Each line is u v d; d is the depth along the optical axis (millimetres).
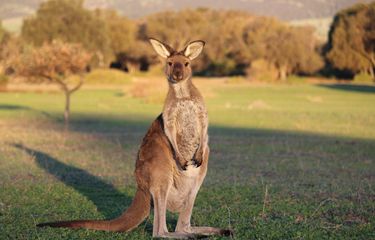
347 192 18578
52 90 100562
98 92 98500
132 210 12469
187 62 12570
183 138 12461
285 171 23312
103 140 34750
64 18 141125
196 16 175125
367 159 27547
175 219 14977
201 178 12438
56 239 12438
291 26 160000
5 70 99062
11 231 13227
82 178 21125
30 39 135375
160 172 12031
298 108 68125
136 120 50250
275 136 38250
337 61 140750
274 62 148875
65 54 42781
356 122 50250
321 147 32031
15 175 21516
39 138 35250
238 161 26281
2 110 59312
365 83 137375
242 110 63906
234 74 162250
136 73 156000
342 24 140375
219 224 14164
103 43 146125
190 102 12398
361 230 13695
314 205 16484
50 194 17766
